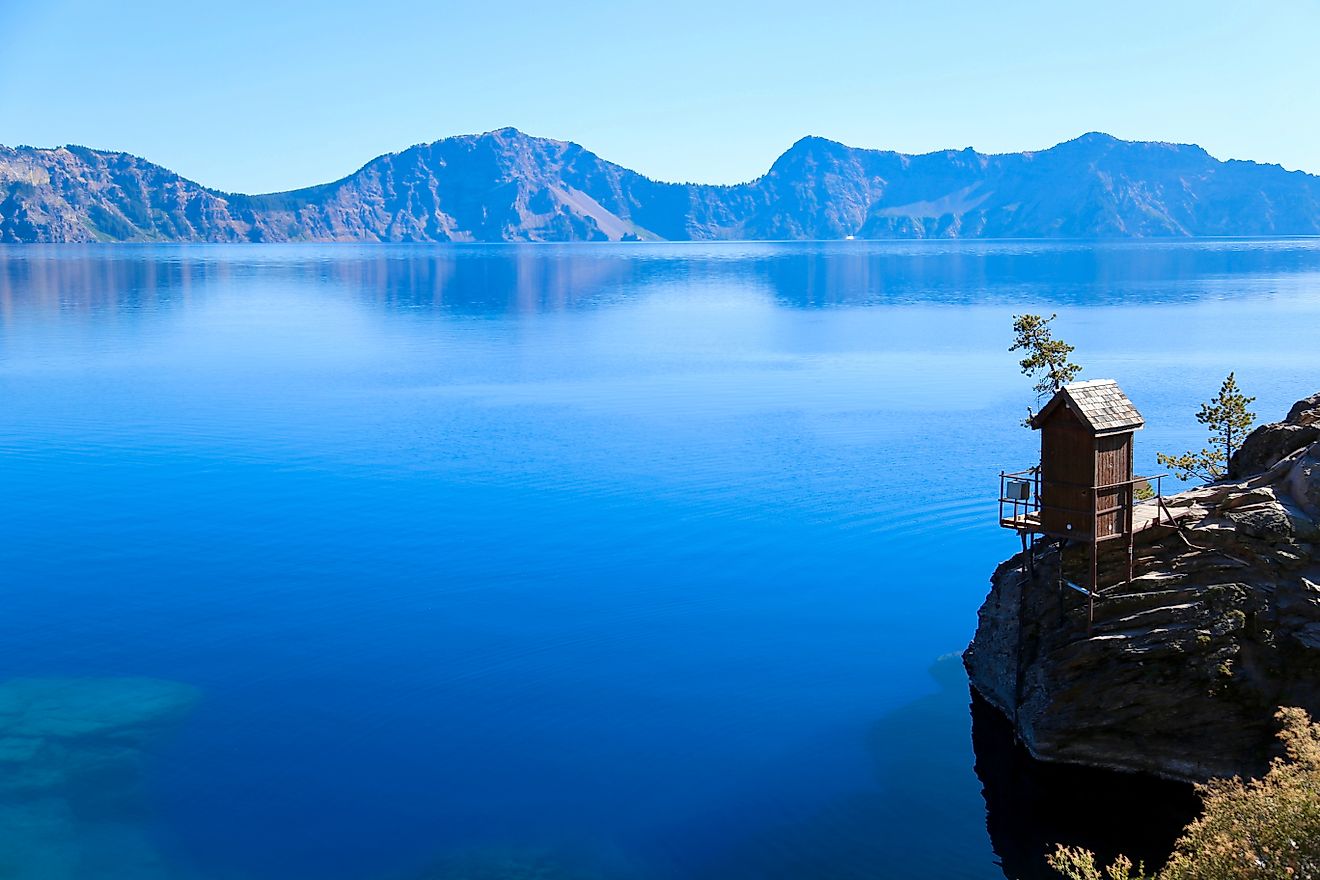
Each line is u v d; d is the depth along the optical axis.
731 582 64.31
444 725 47.81
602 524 75.44
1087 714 41.91
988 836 39.22
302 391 130.38
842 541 71.12
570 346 177.62
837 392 128.38
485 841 39.47
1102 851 38.03
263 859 38.50
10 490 85.81
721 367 151.12
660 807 41.41
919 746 45.28
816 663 53.34
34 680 52.50
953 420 109.50
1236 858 24.81
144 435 105.19
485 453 97.00
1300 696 39.31
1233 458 48.62
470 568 67.12
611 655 54.53
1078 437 41.28
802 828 39.97
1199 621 40.19
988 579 63.91
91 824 40.56
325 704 49.78
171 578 66.12
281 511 79.62
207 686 51.72
